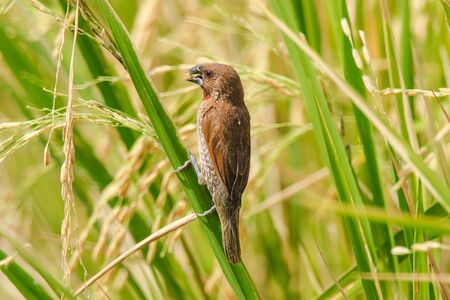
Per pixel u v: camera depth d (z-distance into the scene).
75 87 8.72
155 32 9.97
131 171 8.17
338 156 7.39
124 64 7.41
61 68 10.04
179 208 8.38
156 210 9.34
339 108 10.59
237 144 8.73
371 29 10.52
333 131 7.40
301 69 7.55
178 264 9.59
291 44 7.58
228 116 8.74
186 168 7.86
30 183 10.80
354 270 7.99
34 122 7.21
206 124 8.77
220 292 9.71
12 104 11.80
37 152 12.26
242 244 9.23
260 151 9.56
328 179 11.81
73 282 10.35
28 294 7.50
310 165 11.81
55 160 9.90
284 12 7.67
